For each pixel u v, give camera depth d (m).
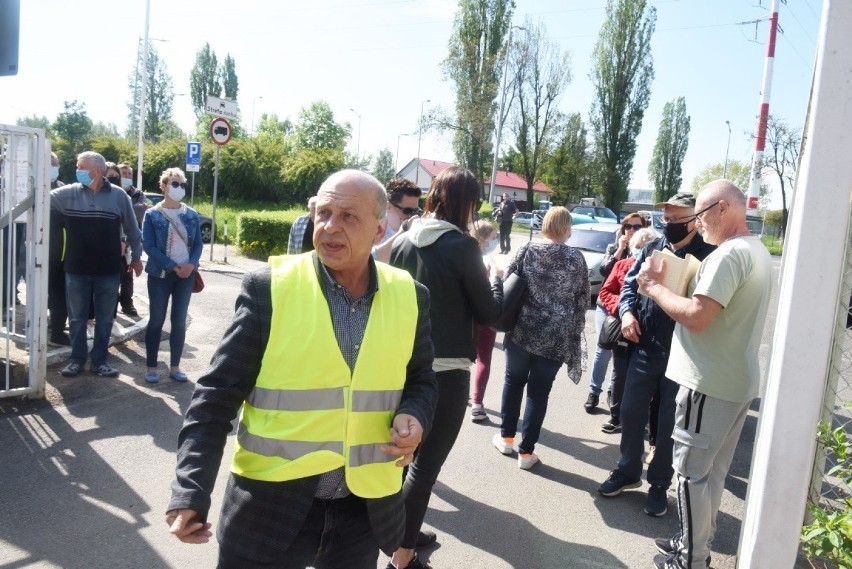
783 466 2.31
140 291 10.38
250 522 1.87
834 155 2.16
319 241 1.96
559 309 4.43
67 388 5.60
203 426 1.83
